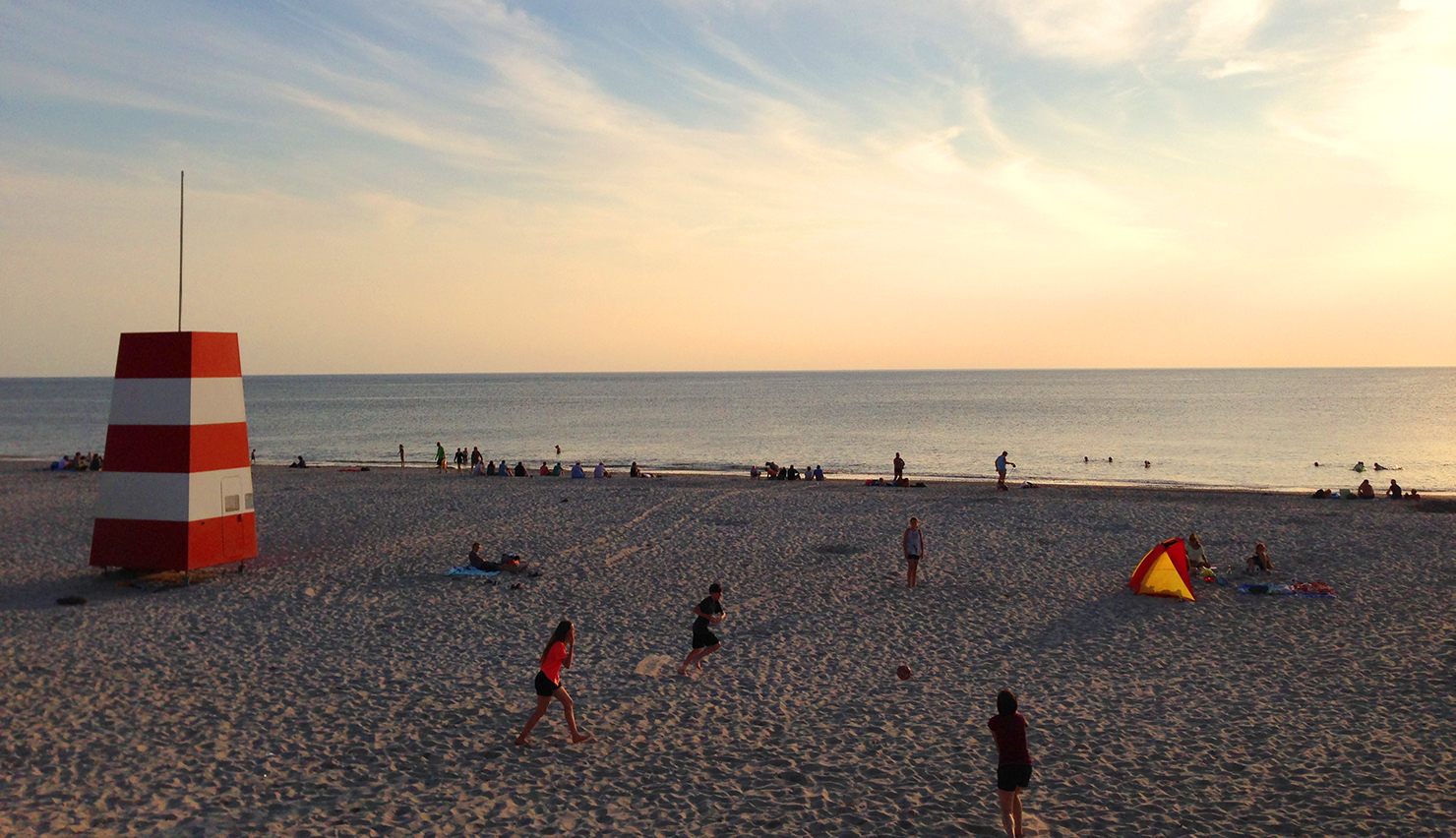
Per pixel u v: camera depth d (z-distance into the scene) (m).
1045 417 92.75
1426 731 10.05
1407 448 56.38
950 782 8.88
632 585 18.08
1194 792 8.60
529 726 9.86
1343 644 13.62
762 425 86.50
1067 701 11.32
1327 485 40.50
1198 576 18.08
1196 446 59.56
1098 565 19.73
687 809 8.26
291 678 12.16
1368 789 8.57
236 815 8.02
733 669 12.74
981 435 70.88
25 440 76.19
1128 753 9.59
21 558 20.58
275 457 57.84
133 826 7.76
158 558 17.94
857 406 122.19
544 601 16.78
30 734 10.02
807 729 10.39
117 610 15.89
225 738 9.98
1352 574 18.28
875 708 11.10
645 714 10.88
